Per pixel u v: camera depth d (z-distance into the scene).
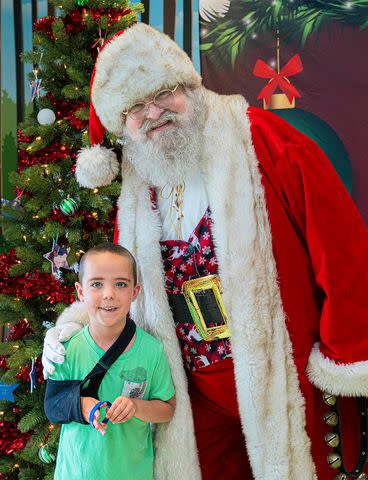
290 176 1.57
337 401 1.58
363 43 2.84
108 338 1.55
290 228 1.58
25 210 2.49
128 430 1.51
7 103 3.39
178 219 1.67
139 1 3.25
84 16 2.37
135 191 1.75
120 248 1.55
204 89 1.72
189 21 3.15
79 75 2.35
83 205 2.40
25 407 2.51
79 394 1.46
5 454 2.57
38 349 2.35
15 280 2.46
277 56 2.96
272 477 1.52
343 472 1.59
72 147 2.45
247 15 3.00
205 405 1.77
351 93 2.86
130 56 1.59
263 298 1.55
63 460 1.53
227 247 1.57
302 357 1.55
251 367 1.54
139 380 1.54
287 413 1.53
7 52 3.39
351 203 1.59
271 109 2.97
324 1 2.88
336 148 2.89
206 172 1.62
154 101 1.59
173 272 1.67
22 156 2.56
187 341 1.69
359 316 1.49
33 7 3.30
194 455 1.63
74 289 2.34
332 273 1.49
